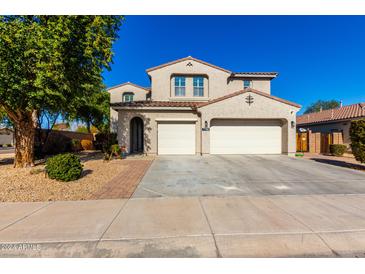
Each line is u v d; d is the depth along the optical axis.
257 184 7.07
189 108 15.13
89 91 10.80
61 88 8.40
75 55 9.08
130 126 15.75
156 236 3.57
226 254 3.20
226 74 18.27
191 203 5.17
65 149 18.84
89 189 6.39
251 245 3.38
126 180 7.59
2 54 7.37
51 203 5.16
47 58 7.84
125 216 4.36
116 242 3.41
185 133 15.41
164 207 4.89
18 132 9.89
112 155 14.23
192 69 17.98
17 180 7.18
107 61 9.69
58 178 7.16
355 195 5.83
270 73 19.44
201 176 8.30
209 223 4.03
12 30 7.34
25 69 7.90
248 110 14.78
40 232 3.68
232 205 5.03
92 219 4.21
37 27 7.56
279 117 14.83
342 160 12.88
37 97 8.05
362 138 9.50
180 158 13.52
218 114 14.72
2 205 5.01
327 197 5.64
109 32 10.18
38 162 11.70
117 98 23.41
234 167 10.30
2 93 7.81
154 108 15.09
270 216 4.36
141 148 18.67
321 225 3.96
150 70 17.72
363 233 3.69
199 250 3.27
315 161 12.34
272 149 15.48
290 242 3.45
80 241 3.43
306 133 18.36
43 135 15.81
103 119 25.81
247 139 15.41
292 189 6.46
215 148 15.33
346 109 21.19
